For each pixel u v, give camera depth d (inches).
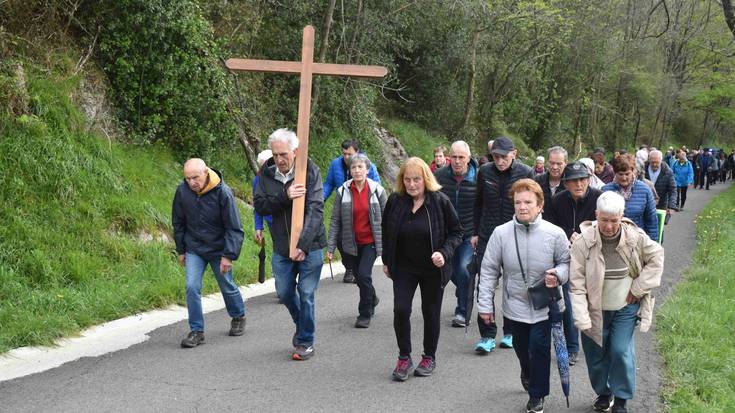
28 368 204.1
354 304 311.7
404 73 884.0
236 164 490.3
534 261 181.0
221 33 536.7
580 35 1147.9
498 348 247.9
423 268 205.9
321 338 253.9
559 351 177.5
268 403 185.5
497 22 858.1
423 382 207.6
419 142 823.1
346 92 653.9
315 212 217.9
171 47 421.4
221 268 237.6
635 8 1261.1
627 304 180.5
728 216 670.5
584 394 202.7
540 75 1138.0
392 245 204.7
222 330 258.5
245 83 557.9
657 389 205.5
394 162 729.0
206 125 450.9
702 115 2140.7
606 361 185.9
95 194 337.1
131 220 338.3
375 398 192.5
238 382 201.0
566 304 227.6
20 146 320.2
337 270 394.6
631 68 1428.4
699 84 1662.2
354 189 276.5
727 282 366.3
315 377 208.5
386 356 233.9
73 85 377.1
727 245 485.1
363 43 673.0
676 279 381.1
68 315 249.6
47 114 345.1
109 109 403.2
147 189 379.9
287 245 221.3
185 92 433.4
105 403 180.2
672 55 1581.0
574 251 180.1
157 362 216.2
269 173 222.7
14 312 241.8
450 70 903.7
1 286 260.1
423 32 822.5
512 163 256.7
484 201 261.1
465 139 925.2
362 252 275.4
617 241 177.8
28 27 378.3
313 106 609.3
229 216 237.3
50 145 331.3
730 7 788.6
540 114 1216.8
